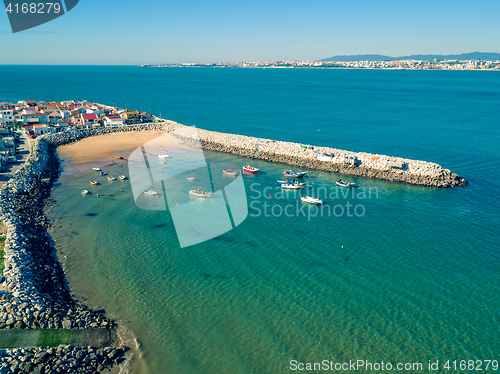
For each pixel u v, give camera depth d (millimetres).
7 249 55906
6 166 102188
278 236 67062
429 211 79000
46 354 37719
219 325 44875
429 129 169125
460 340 42500
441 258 59625
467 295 50250
